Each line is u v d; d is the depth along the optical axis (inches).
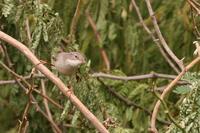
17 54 429.7
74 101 309.9
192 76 313.3
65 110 365.4
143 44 509.4
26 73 432.1
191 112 300.4
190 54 487.2
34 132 469.4
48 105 465.1
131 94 445.4
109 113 394.6
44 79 434.6
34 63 314.7
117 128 359.6
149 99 448.5
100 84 431.8
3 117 580.4
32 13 389.4
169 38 495.8
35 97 467.8
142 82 477.1
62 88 310.8
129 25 502.0
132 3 498.6
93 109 374.6
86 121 375.6
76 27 494.9
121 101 441.1
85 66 371.9
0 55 466.0
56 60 374.0
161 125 438.9
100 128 304.2
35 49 384.8
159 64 514.9
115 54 523.2
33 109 456.8
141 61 508.1
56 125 450.6
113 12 504.4
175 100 469.7
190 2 432.5
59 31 386.3
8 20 401.4
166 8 505.0
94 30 501.7
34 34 379.6
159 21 511.5
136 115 442.9
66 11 458.9
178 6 496.1
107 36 515.5
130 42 499.2
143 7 528.1
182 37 491.5
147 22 517.7
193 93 301.7
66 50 406.3
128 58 512.1
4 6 386.0
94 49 515.8
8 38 321.7
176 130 305.9
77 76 371.2
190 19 482.9
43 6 386.3
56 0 455.2
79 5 448.1
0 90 515.2
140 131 439.2
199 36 436.5
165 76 445.4
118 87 447.8
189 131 299.6
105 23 485.1
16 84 445.1
